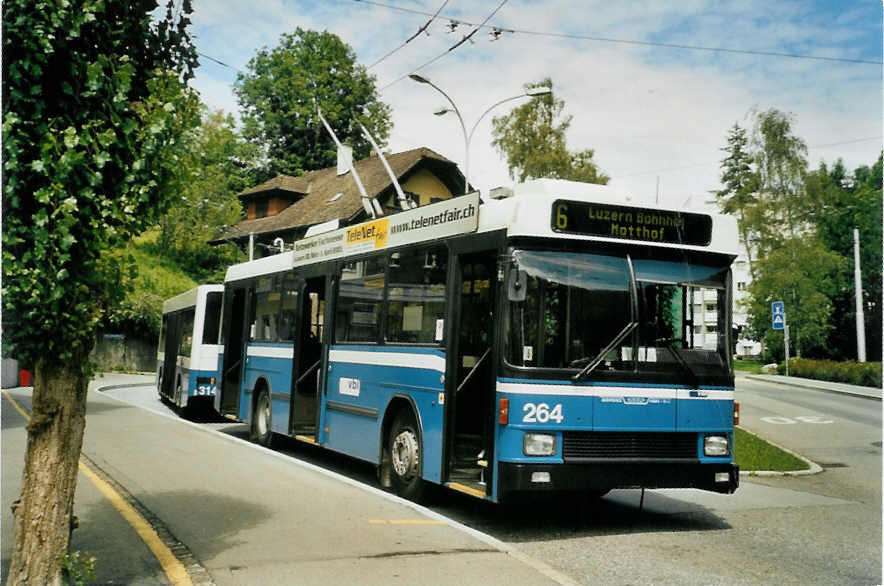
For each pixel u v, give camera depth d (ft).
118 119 15.30
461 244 28.60
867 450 55.57
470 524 28.14
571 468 24.80
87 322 14.89
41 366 15.23
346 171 154.20
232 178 187.01
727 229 28.27
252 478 30.96
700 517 30.78
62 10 14.52
